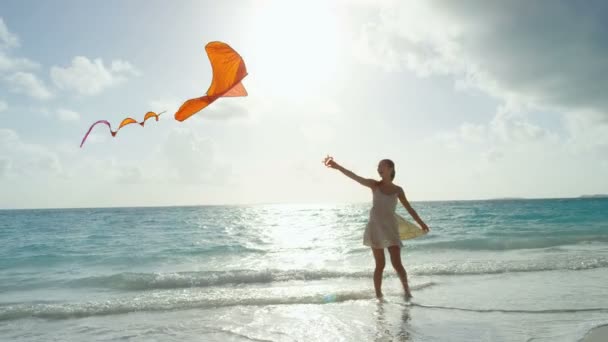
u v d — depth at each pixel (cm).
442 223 2530
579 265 838
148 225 3234
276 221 3625
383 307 529
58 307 557
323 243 1652
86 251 1494
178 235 2169
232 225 3112
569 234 1655
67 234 2395
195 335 434
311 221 3572
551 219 2838
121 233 2373
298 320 480
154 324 481
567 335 400
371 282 735
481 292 611
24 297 726
